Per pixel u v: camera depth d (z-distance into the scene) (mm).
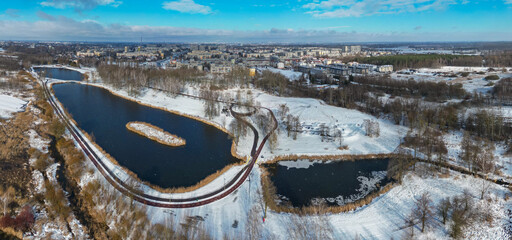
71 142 147250
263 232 85500
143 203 98125
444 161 130875
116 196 99938
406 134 163000
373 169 131250
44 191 104312
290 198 107688
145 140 159750
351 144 154750
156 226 84312
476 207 95938
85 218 91188
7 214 87750
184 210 95500
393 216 94750
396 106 191500
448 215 92375
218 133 173750
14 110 199125
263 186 112625
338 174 126625
